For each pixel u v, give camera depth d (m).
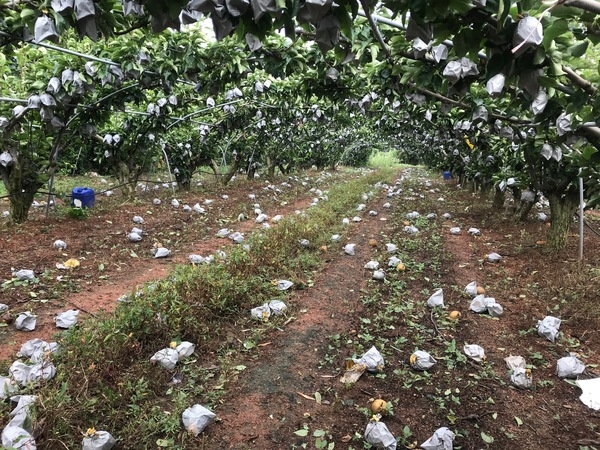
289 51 4.83
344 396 2.64
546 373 2.93
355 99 6.20
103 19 2.24
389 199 11.00
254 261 4.52
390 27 3.53
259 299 3.86
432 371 2.93
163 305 3.30
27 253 4.83
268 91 8.55
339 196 10.00
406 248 5.86
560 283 4.40
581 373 2.89
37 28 2.32
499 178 7.49
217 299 3.59
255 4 1.46
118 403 2.40
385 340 3.31
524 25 1.62
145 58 4.80
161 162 10.71
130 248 5.44
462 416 2.47
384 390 2.71
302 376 2.84
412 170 24.88
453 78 2.39
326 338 3.34
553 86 2.00
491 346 3.27
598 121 2.72
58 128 5.75
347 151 22.84
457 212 8.89
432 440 2.18
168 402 2.53
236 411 2.48
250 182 13.32
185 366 2.89
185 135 10.41
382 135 17.98
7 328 3.24
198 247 5.75
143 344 3.00
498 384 2.79
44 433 2.08
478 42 1.78
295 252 5.33
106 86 5.94
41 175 6.12
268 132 12.42
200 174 15.25
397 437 2.28
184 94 7.76
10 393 2.34
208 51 5.06
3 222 6.61
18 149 5.91
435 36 1.77
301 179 15.49
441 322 3.63
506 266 5.14
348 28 1.64
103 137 8.09
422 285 4.50
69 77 4.99
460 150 10.47
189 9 1.55
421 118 8.09
